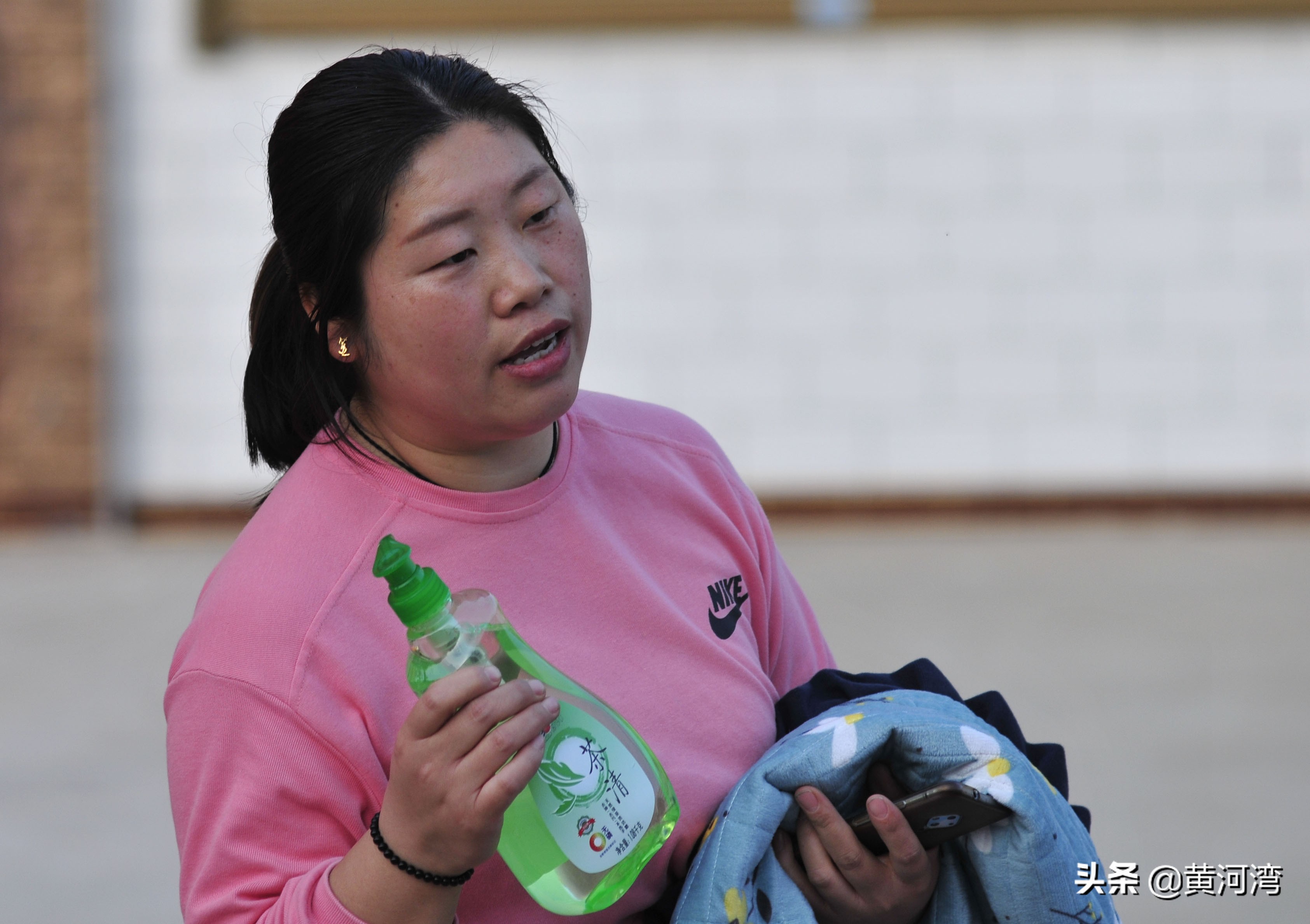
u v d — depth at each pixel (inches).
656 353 1013.8
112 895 489.1
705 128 999.6
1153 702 640.4
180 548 971.3
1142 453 999.0
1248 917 445.7
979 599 805.9
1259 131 978.7
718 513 218.8
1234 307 988.6
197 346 1007.0
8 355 1002.7
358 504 188.9
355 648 180.9
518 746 156.1
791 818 197.6
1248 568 863.1
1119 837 504.4
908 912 195.9
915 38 989.2
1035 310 997.8
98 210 997.8
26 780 589.6
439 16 991.0
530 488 197.0
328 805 176.1
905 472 1011.3
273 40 990.4
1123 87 982.4
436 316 175.8
